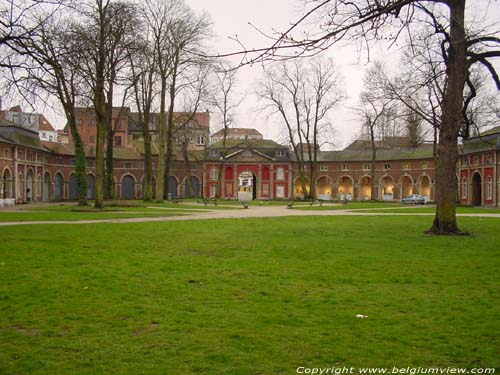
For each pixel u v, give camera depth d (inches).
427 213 1375.5
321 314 296.4
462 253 544.1
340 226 892.0
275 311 301.6
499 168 1974.7
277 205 2018.9
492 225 915.4
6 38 507.8
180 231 776.3
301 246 597.9
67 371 211.2
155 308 306.5
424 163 2861.7
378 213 1379.2
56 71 644.1
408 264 469.7
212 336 255.4
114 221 990.4
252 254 530.6
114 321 280.7
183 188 3191.4
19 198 2181.3
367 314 297.3
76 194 2864.2
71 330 265.3
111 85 1550.2
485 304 322.0
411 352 235.6
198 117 3607.3
